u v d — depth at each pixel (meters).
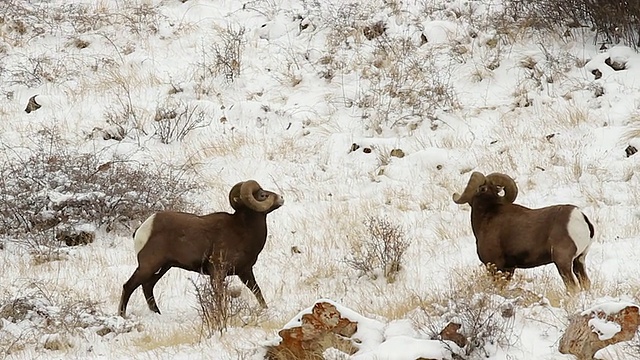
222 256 30.30
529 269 32.62
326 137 50.81
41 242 39.88
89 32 64.62
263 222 30.89
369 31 61.06
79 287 33.78
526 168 44.94
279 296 32.44
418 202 42.34
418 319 24.66
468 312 23.45
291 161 48.22
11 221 41.06
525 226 29.17
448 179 44.66
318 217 40.88
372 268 34.41
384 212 41.22
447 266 34.50
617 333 21.67
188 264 30.33
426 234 38.44
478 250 30.20
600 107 50.72
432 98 52.72
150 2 68.44
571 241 28.20
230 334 27.08
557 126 49.09
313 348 23.36
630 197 40.72
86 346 27.22
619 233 36.41
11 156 48.72
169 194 42.97
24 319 29.50
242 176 46.88
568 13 58.81
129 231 41.44
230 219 30.70
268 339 25.52
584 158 45.31
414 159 46.81
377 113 52.16
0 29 64.75
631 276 30.69
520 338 23.45
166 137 50.91
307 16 63.19
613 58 54.12
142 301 32.09
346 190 44.81
